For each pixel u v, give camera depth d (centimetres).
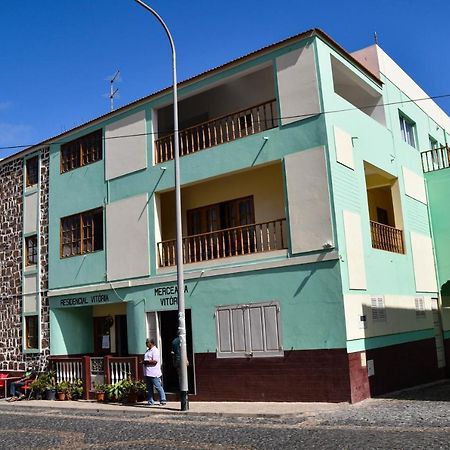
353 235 1462
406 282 1748
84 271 1950
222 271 1564
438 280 1989
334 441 897
